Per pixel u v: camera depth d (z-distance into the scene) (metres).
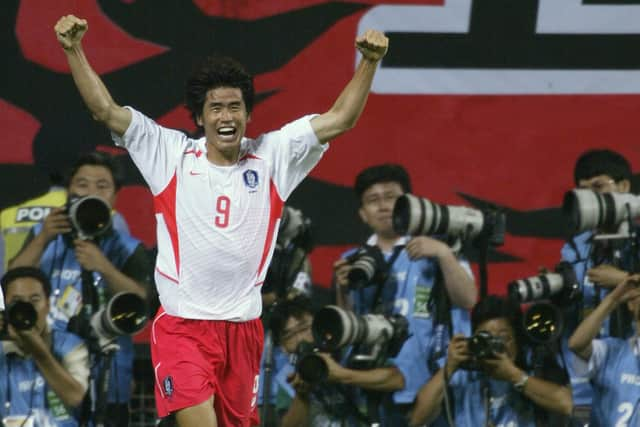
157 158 19.67
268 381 26.70
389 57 30.34
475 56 30.47
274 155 19.94
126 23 30.31
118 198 30.23
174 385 19.45
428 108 30.41
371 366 25.72
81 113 30.27
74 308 27.59
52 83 30.25
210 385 19.55
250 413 20.47
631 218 26.22
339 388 26.05
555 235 30.47
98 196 26.58
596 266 27.23
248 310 19.81
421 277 26.94
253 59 30.41
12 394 26.08
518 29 30.47
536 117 30.53
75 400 25.88
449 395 26.33
